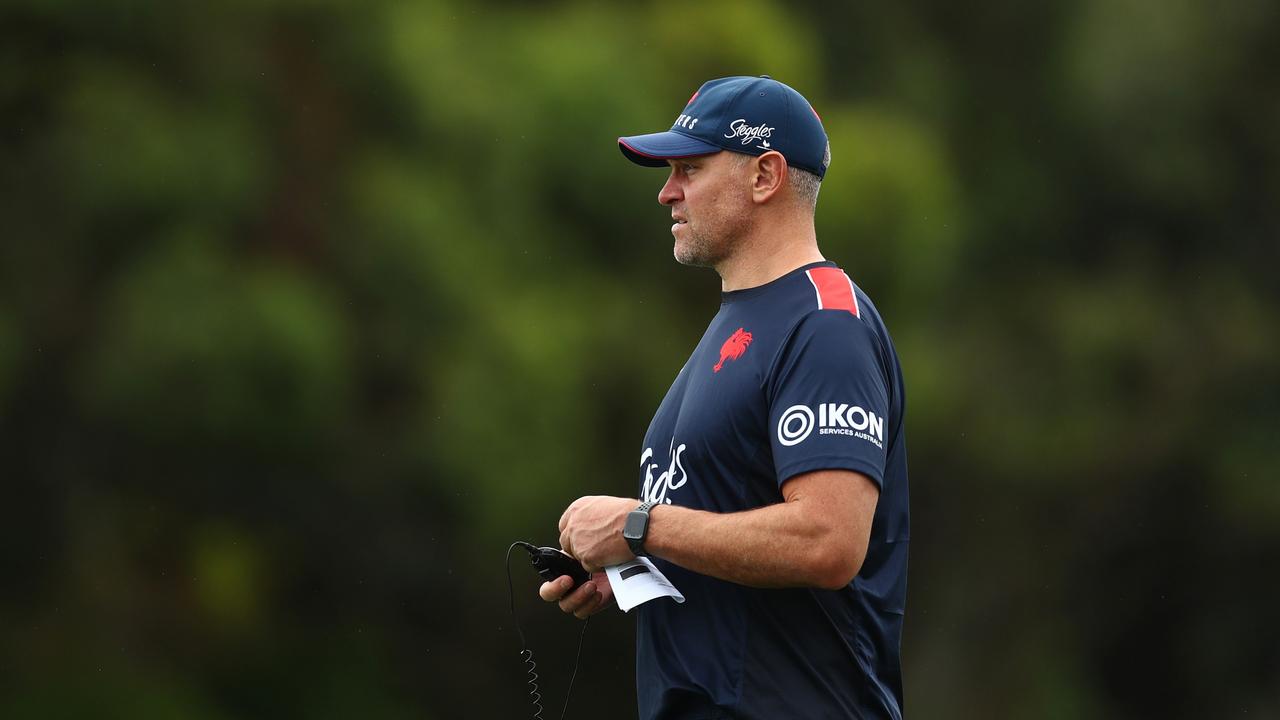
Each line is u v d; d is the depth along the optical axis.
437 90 48.31
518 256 49.69
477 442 47.53
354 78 47.53
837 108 59.59
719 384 10.62
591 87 49.03
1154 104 84.56
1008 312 81.50
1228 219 86.62
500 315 47.94
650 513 10.39
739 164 11.09
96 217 43.94
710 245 11.20
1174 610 77.44
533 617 52.12
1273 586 76.69
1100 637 76.94
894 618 10.76
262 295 43.75
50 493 46.44
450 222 48.16
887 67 77.12
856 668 10.41
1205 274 85.12
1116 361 78.81
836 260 53.28
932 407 62.97
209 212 44.69
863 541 9.89
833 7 75.44
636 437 51.03
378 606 52.16
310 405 44.62
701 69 52.12
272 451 46.00
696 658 10.48
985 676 71.56
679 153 11.10
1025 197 84.25
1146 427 77.00
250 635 50.75
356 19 46.62
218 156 44.44
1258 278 86.06
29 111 44.09
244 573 50.56
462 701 53.12
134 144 43.25
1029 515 74.38
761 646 10.34
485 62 50.41
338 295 47.28
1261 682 77.19
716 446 10.53
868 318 10.53
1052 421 75.88
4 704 45.47
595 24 51.84
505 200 49.75
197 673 49.34
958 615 71.06
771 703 10.27
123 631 48.69
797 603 10.37
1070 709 73.25
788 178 11.06
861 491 9.88
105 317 43.84
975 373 74.69
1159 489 77.19
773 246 11.07
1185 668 77.50
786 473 9.97
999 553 72.50
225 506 48.12
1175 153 84.81
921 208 54.72
